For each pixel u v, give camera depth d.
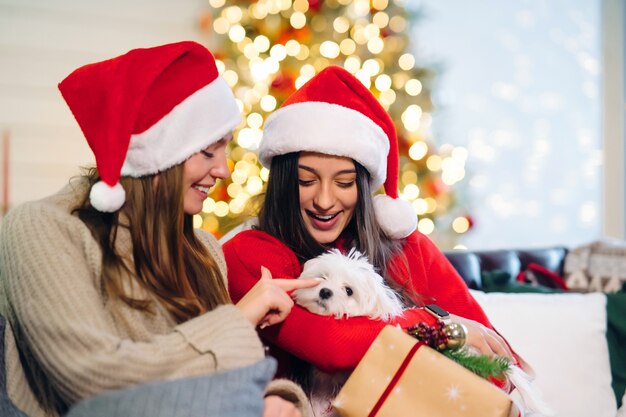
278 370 1.54
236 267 1.56
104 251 1.17
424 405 1.18
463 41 4.09
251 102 3.27
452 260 2.24
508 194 4.20
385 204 1.68
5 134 3.06
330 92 1.60
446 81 4.05
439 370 1.19
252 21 3.35
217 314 1.13
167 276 1.22
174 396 0.98
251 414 1.02
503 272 2.26
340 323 1.41
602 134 4.26
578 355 1.85
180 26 3.73
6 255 1.11
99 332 1.03
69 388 1.03
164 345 1.07
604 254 2.54
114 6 3.58
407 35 3.56
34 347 1.05
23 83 3.41
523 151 4.23
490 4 4.14
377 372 1.24
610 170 4.24
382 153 1.62
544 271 2.36
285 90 3.24
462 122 4.10
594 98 4.30
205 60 1.26
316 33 3.34
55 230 1.13
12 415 1.04
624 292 2.12
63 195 1.25
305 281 1.32
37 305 1.04
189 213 1.32
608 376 1.85
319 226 1.62
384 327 1.29
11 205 3.38
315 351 1.38
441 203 3.53
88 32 3.53
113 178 1.14
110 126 1.13
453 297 1.68
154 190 1.23
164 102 1.19
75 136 3.51
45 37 3.45
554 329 1.88
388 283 1.63
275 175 1.62
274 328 1.43
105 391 1.01
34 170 3.44
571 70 4.31
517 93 4.21
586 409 1.78
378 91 3.33
